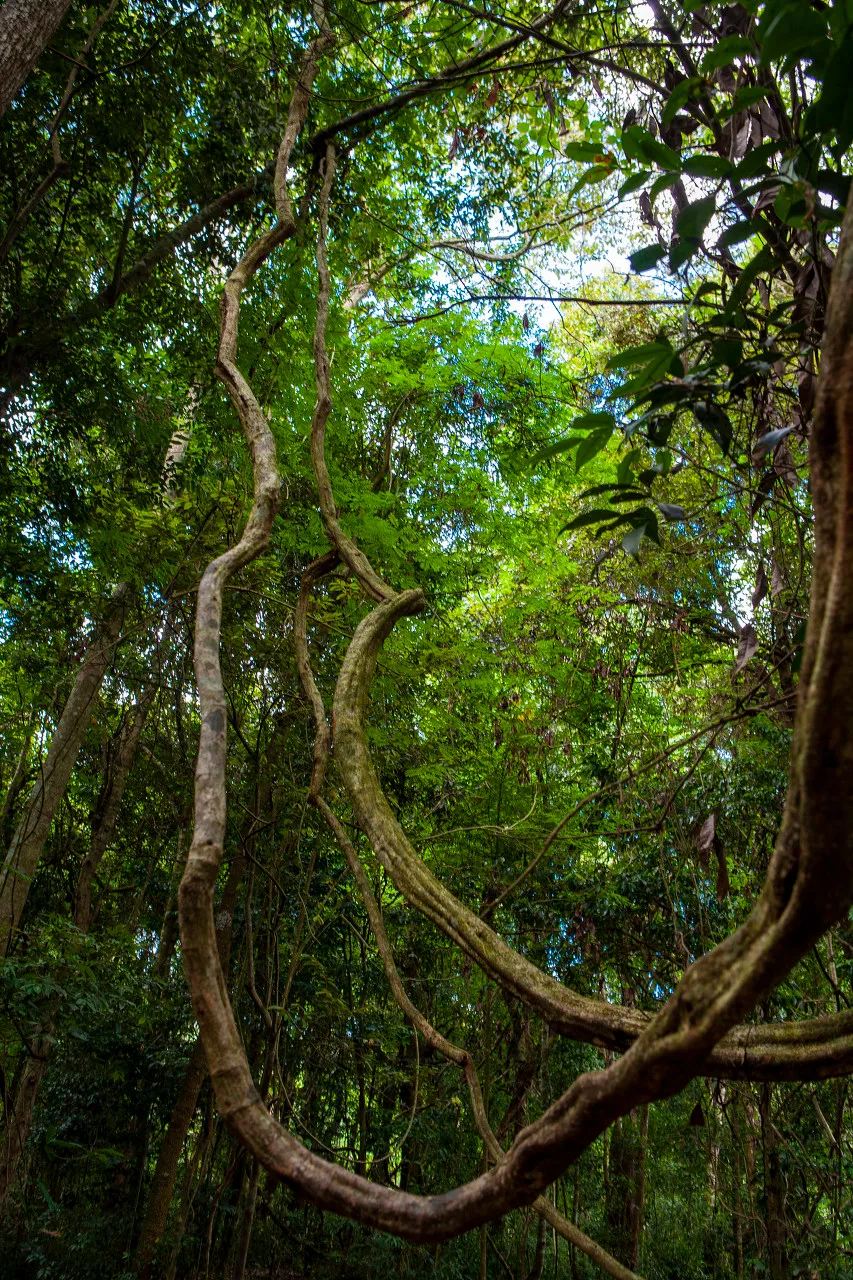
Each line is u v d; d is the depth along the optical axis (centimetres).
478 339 802
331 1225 1000
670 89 246
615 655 702
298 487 775
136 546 673
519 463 770
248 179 645
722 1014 54
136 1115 939
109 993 630
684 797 750
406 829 773
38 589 677
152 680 775
